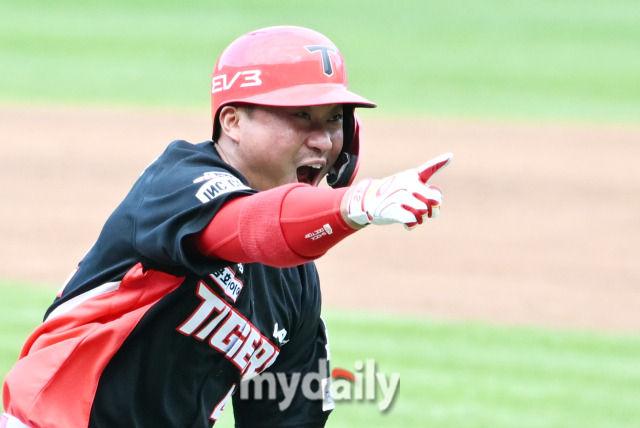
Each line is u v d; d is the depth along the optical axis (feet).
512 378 77.15
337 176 33.96
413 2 359.66
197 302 30.50
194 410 32.53
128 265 30.14
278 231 26.12
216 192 27.55
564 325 97.96
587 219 146.41
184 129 202.90
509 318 100.17
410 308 103.04
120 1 350.23
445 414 67.26
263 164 30.83
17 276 112.16
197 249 27.71
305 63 30.50
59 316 31.14
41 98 234.79
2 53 278.46
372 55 284.41
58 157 180.86
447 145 193.77
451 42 302.04
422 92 248.52
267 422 37.29
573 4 361.10
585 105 236.22
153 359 30.86
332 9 346.13
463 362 81.00
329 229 25.63
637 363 83.30
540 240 136.15
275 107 30.32
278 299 33.68
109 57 277.64
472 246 133.18
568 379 77.25
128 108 225.35
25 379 30.81
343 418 66.44
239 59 30.73
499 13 343.26
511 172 174.70
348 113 33.30
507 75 266.36
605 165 179.83
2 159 178.81
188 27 314.76
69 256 123.34
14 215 143.54
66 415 30.40
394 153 183.93
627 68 273.13
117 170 172.04
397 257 128.26
